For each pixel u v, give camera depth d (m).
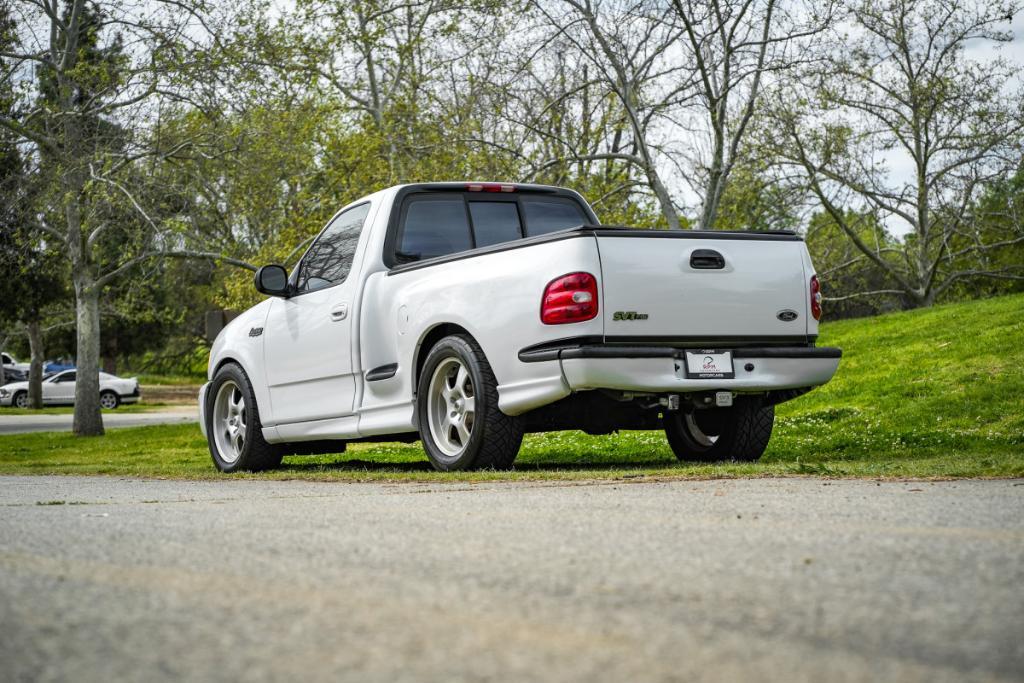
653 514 4.31
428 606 2.54
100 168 18.91
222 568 3.12
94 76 18.72
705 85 14.00
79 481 8.29
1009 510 4.30
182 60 18.17
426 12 18.38
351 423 8.45
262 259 17.86
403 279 8.03
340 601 2.60
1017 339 15.55
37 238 20.83
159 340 62.53
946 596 2.62
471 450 7.31
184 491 6.65
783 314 7.40
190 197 18.44
